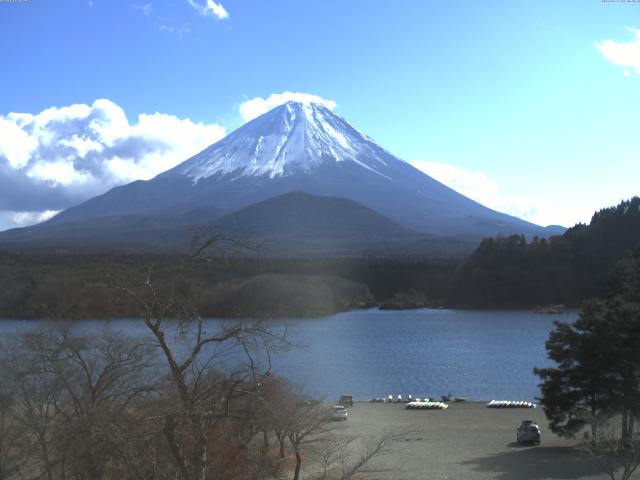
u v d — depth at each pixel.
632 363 35.88
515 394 70.38
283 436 25.88
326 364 85.56
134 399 18.73
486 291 193.75
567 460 34.41
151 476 16.86
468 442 41.03
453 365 90.38
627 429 35.81
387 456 35.69
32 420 18.28
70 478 17.47
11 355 20.42
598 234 189.12
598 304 37.81
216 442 18.59
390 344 112.94
